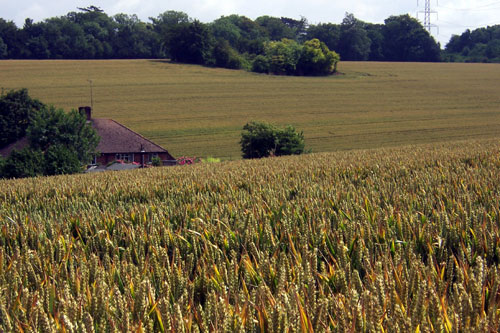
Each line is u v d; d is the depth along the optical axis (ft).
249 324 10.09
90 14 500.33
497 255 16.30
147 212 25.26
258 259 15.79
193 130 213.25
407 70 380.17
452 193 26.04
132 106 250.78
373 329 9.14
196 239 18.44
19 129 188.24
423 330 9.16
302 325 9.34
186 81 308.60
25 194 46.42
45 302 12.14
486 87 311.06
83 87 285.02
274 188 34.65
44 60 371.97
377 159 59.11
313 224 19.12
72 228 24.30
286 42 404.77
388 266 13.93
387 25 518.37
